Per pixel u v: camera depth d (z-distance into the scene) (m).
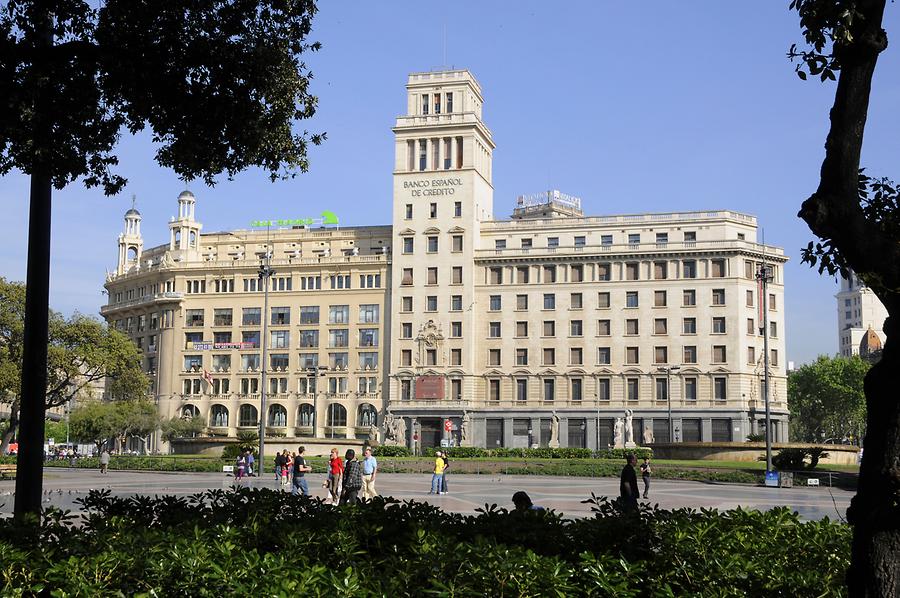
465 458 84.94
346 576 9.33
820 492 52.91
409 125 122.94
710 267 113.56
